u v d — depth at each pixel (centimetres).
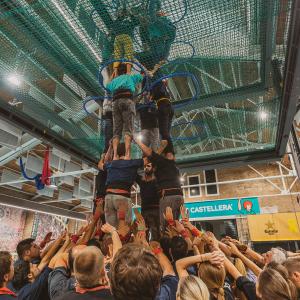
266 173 1248
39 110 368
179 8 239
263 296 170
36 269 270
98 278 160
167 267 212
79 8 243
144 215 343
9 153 558
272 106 384
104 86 342
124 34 274
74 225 1684
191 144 531
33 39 270
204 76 365
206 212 1181
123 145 315
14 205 904
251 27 255
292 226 941
